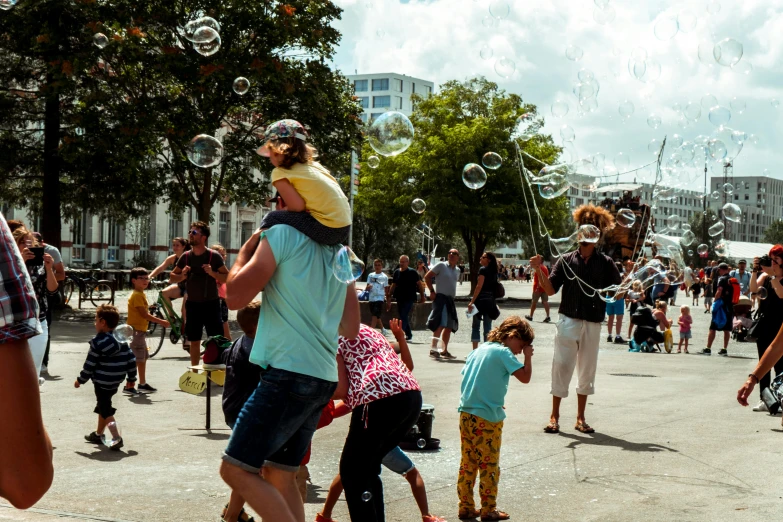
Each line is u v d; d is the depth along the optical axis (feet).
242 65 68.13
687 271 101.30
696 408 28.50
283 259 10.27
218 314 32.68
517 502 16.33
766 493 17.10
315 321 10.36
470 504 15.46
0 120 72.33
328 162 75.97
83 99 69.05
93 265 145.48
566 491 17.17
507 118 120.88
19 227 22.91
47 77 69.31
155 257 178.91
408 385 12.98
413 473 14.73
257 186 81.30
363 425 12.75
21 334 4.20
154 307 47.91
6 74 71.15
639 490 17.28
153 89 72.13
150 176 75.36
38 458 4.29
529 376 15.34
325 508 14.43
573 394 31.63
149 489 16.74
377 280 57.36
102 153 68.95
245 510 15.28
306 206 10.54
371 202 130.52
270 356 10.25
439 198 119.96
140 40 66.54
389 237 195.52
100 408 20.52
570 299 23.65
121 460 19.30
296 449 10.74
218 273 32.04
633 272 41.04
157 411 25.84
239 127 76.95
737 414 27.22
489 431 15.25
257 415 10.05
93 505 15.43
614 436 23.11
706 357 48.65
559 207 123.03
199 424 23.82
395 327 15.55
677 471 18.97
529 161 121.90
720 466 19.53
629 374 38.93
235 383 14.17
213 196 77.20
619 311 58.54
